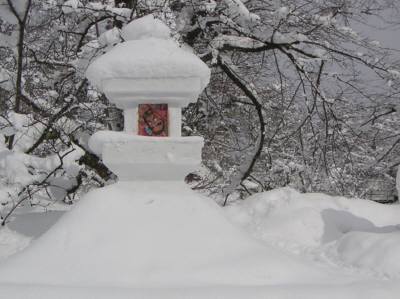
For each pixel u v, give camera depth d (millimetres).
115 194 3992
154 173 4188
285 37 9727
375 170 14641
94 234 3648
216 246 3652
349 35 10258
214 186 11023
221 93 12289
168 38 4578
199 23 9492
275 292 2988
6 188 6293
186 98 4254
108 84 4172
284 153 12078
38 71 9227
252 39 9977
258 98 10789
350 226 5832
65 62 8758
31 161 6836
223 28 10312
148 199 3994
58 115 7988
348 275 3816
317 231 5621
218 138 13734
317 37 10547
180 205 3963
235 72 10625
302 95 10242
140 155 4125
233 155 13953
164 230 3709
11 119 6875
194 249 3580
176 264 3420
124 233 3648
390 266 4160
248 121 13656
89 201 3914
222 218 3994
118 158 4121
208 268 3395
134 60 4121
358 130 13297
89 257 3457
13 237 5395
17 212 6602
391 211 6281
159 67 4125
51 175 7887
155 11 7875
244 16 9352
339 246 4938
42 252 3543
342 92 10914
